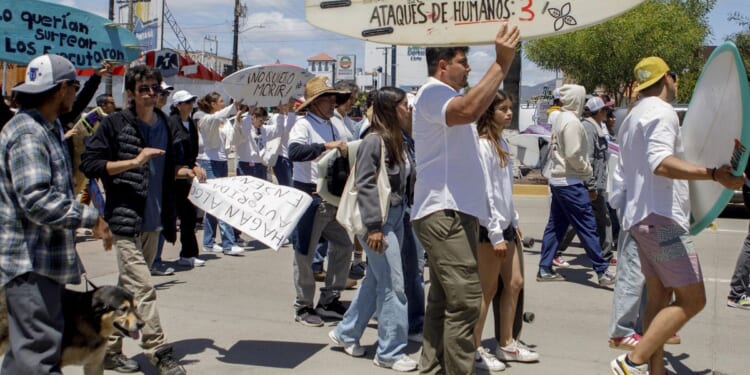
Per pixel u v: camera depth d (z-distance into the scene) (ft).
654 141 12.55
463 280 12.23
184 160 16.69
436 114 11.74
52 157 11.30
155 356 14.93
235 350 17.20
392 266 15.52
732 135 11.57
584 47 82.43
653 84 13.61
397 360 15.81
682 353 17.61
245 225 15.80
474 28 10.86
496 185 14.66
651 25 79.46
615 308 16.07
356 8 11.47
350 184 15.61
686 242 12.94
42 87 11.14
